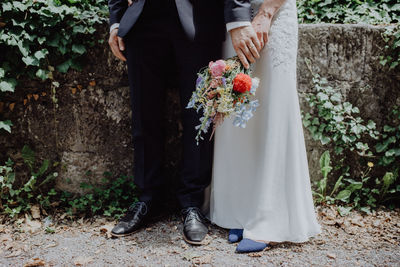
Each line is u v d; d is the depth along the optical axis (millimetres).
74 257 1904
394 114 2422
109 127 2484
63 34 2301
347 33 2367
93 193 2516
